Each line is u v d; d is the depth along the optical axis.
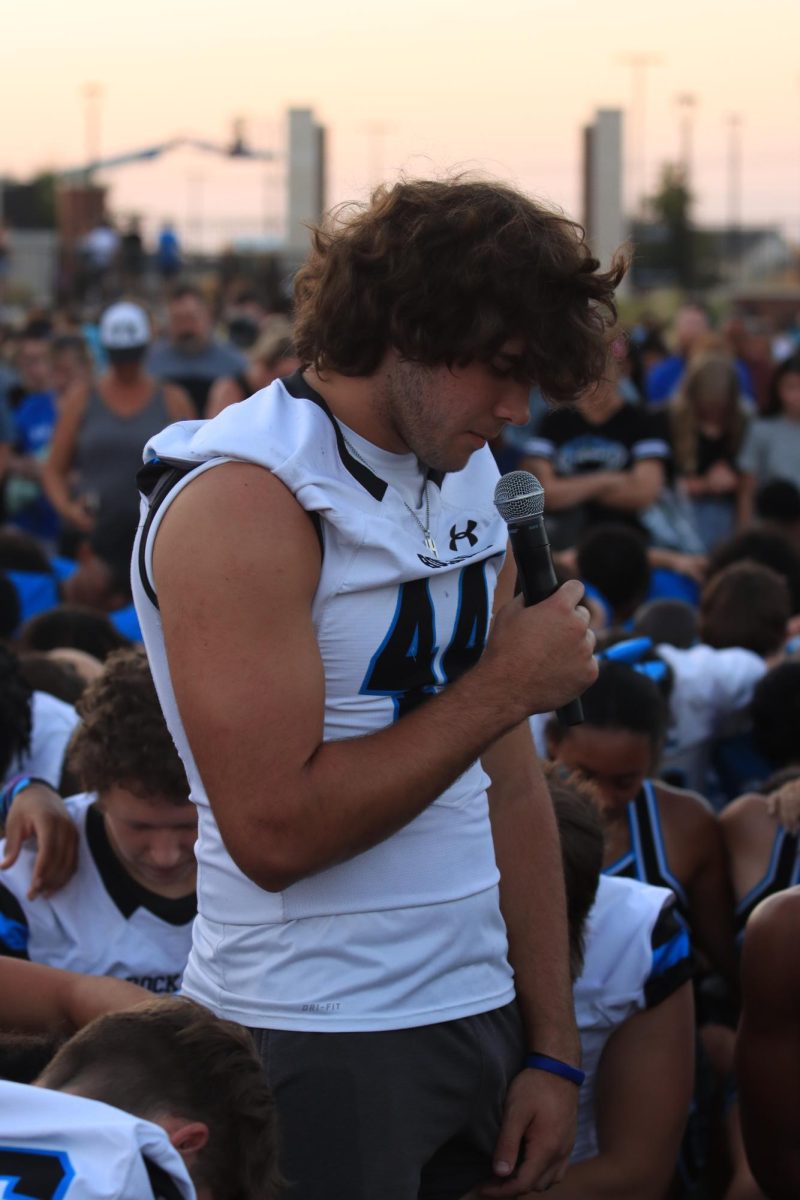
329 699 1.79
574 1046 2.06
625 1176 2.60
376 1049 1.82
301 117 21.30
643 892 2.77
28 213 42.12
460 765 1.76
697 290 37.66
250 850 1.71
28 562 5.78
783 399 8.49
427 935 1.85
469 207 1.74
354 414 1.81
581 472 6.89
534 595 1.97
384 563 1.77
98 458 7.00
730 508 7.91
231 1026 1.74
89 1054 1.68
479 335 1.71
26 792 2.71
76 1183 1.39
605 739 3.16
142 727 2.41
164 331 12.64
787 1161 2.62
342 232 1.84
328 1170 1.82
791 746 3.83
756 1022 2.58
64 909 2.64
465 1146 1.96
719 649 4.80
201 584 1.70
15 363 13.98
